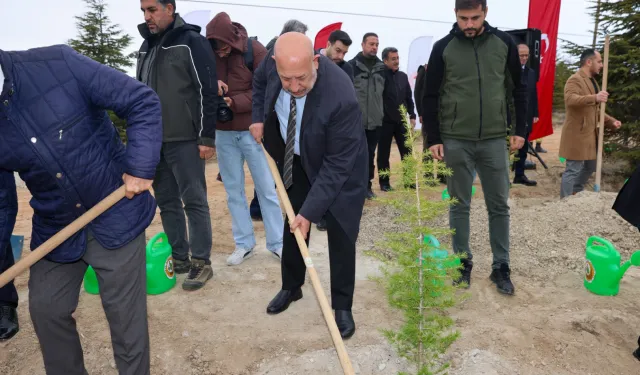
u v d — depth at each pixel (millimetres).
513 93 3277
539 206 5148
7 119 1645
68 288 1960
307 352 2646
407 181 2191
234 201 3926
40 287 1912
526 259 3930
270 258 4117
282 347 2699
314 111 2393
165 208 3578
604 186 7418
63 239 1832
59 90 1716
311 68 2205
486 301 3215
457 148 3246
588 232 4316
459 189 3326
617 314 2971
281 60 2129
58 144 1719
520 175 7297
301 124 2457
